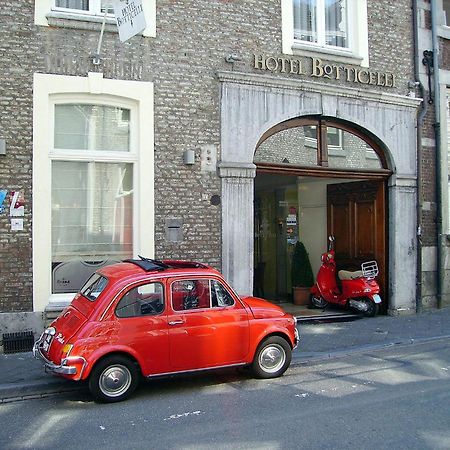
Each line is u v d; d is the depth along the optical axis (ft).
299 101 36.17
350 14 39.50
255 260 48.91
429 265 41.19
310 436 17.02
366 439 16.66
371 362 26.99
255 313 23.91
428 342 31.53
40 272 29.50
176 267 23.62
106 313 21.24
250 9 34.96
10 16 29.53
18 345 28.86
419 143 40.73
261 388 22.82
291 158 36.50
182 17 33.12
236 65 34.35
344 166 38.47
